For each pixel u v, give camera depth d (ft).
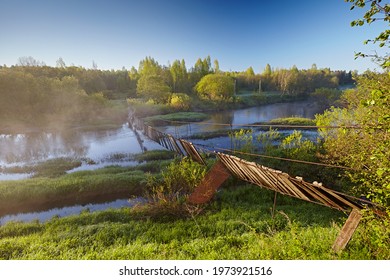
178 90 268.82
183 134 108.78
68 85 179.73
